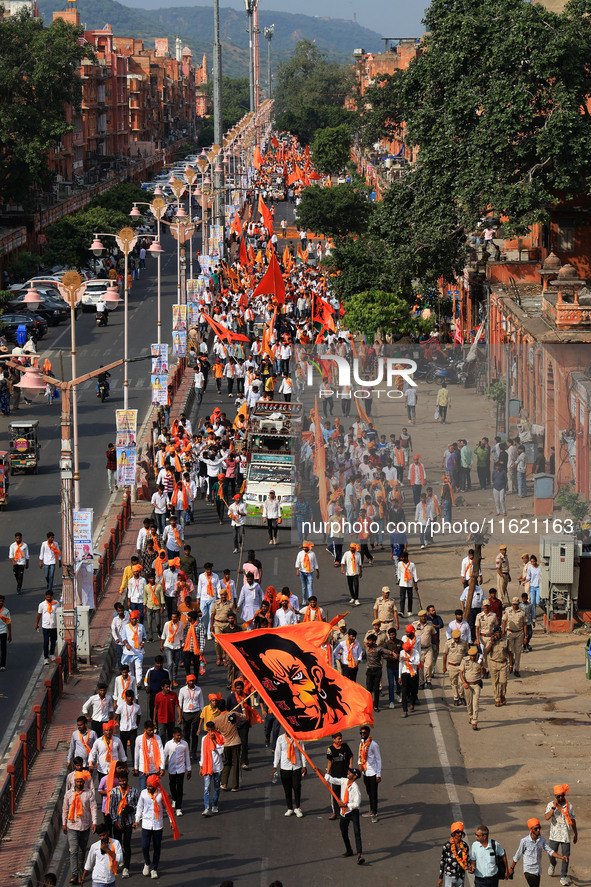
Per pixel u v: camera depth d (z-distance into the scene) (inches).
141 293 4862.2
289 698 1107.9
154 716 1256.2
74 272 1647.4
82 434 2795.3
